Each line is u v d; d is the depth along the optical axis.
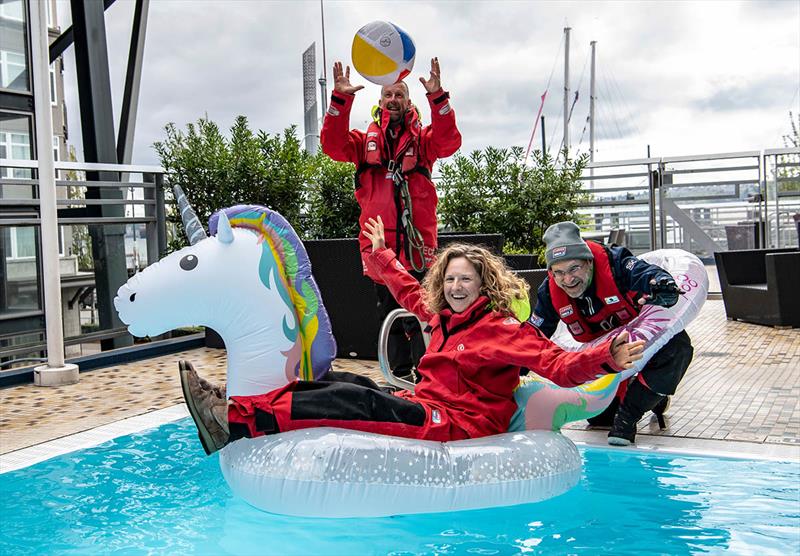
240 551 2.95
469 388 3.57
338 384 3.44
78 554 3.01
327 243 7.77
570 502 3.41
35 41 6.82
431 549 2.90
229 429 3.30
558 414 3.71
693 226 13.23
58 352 7.18
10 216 8.23
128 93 13.67
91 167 8.60
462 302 3.54
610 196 13.68
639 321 4.17
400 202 4.97
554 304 4.43
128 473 4.13
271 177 9.35
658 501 3.43
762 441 4.42
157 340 9.42
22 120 10.71
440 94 4.74
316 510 3.20
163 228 9.37
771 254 9.32
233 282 3.55
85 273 8.63
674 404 5.48
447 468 3.23
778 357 7.27
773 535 3.01
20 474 4.17
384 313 5.36
